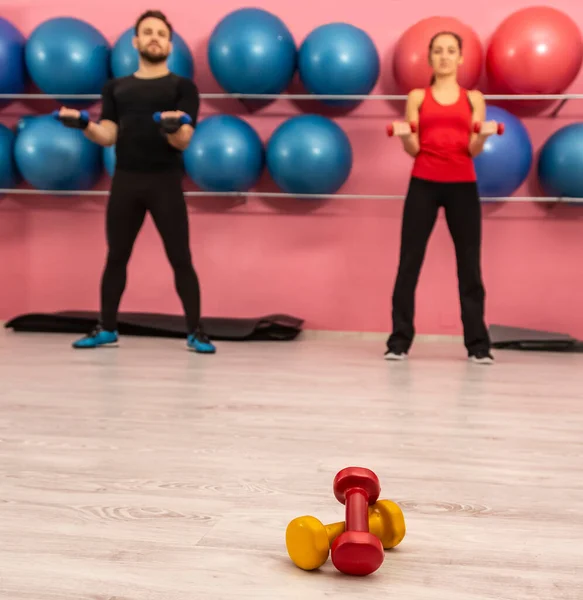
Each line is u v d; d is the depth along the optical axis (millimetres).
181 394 2020
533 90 3178
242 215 3689
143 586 826
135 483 1214
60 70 3326
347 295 3643
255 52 3178
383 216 3584
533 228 3498
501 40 3166
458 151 2713
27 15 3779
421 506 1124
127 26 3711
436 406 1917
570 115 3428
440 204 2775
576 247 3471
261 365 2611
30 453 1395
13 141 3443
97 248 3777
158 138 2729
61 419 1683
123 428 1606
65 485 1198
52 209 3779
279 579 853
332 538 894
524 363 2812
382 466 1343
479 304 2795
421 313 3588
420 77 3174
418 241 2785
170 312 3764
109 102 2803
